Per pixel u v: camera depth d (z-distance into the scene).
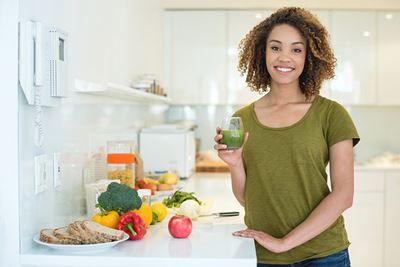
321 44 1.95
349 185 1.83
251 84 2.18
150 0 4.23
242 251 1.65
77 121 2.30
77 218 2.26
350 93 4.96
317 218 1.79
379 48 4.95
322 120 1.90
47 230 1.73
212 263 1.56
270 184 1.92
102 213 1.85
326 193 1.90
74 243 1.61
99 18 2.66
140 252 1.63
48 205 1.87
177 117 5.42
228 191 3.31
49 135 1.89
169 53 5.04
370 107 5.31
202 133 5.40
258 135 1.96
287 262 1.90
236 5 4.84
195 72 5.02
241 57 2.19
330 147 1.88
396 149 5.32
